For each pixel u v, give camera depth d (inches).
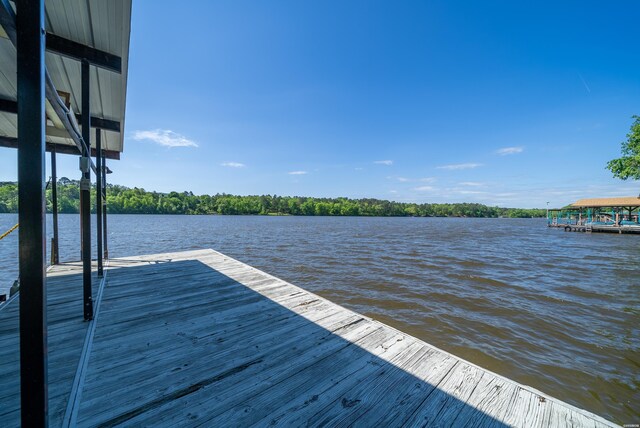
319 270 386.3
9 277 266.8
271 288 160.7
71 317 113.7
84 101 106.1
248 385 72.4
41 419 37.0
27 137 34.8
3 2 32.5
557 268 410.6
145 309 124.6
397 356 88.4
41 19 36.2
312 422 60.3
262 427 58.5
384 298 269.4
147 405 63.9
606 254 551.2
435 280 336.2
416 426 60.3
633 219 1160.8
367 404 66.5
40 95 35.4
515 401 68.9
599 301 261.9
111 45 100.9
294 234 948.6
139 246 599.5
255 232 1001.5
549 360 160.7
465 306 248.5
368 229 1246.3
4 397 65.8
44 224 36.4
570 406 67.1
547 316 225.3
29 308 36.0
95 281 167.5
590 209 1214.3
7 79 106.0
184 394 68.1
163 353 87.2
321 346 94.0
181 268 208.4
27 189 35.1
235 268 209.9
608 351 170.6
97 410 61.7
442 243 725.3
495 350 171.8
